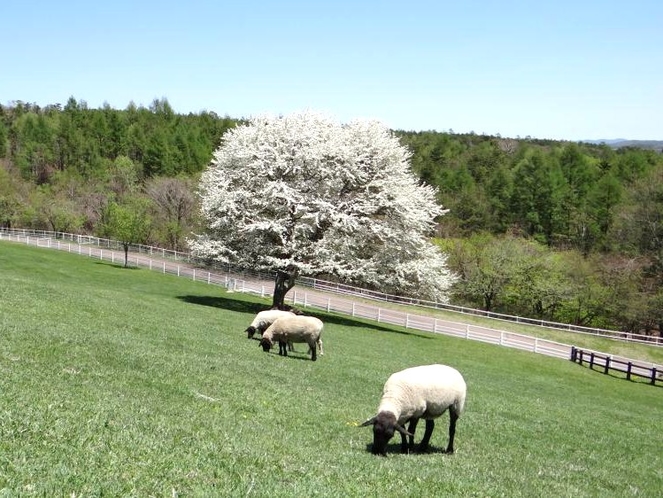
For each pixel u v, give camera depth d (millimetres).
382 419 11500
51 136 153250
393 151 45719
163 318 29062
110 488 6898
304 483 8289
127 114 187875
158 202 92250
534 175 110500
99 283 52812
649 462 17562
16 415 8906
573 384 36375
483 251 78688
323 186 44812
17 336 15953
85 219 98625
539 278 73250
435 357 36750
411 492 8906
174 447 9016
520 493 10539
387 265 44938
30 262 60531
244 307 47125
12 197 101250
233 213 44438
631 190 78062
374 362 28203
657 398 36062
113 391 12453
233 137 46875
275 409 14156
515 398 25828
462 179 125688
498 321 58969
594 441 19062
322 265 42875
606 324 72125
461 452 13719
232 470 8398
